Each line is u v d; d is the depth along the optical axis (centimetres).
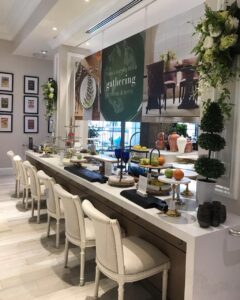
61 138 549
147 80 346
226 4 210
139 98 362
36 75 759
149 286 245
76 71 540
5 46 712
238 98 203
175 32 300
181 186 281
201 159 209
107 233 188
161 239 221
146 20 411
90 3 396
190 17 281
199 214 179
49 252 311
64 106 567
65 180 405
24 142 757
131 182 274
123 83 396
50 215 332
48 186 322
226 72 197
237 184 206
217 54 193
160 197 237
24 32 589
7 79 723
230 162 211
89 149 448
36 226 385
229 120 211
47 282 255
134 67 370
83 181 301
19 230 370
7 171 741
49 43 594
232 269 186
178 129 390
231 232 175
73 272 272
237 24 186
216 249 175
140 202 217
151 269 198
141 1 375
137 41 363
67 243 277
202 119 206
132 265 191
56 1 396
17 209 454
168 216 195
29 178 439
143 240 227
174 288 211
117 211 280
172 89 304
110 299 232
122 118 400
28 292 240
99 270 222
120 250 185
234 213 210
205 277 173
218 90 214
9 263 287
